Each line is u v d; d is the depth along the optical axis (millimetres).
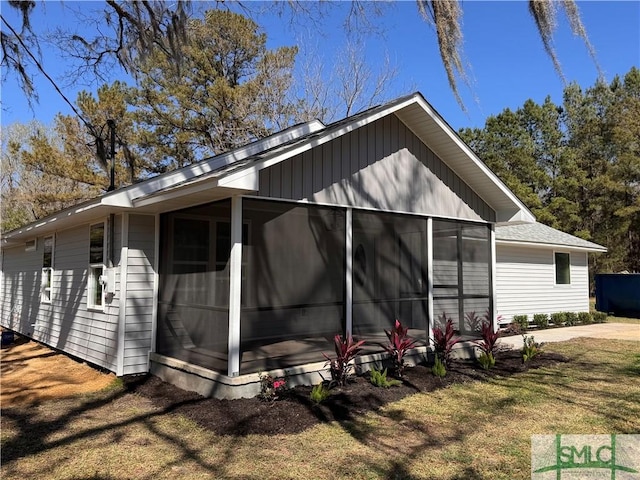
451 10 4742
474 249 8430
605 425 4543
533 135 28641
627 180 22141
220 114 17266
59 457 3812
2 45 5836
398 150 7090
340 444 4008
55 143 19234
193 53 15789
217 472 3490
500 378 6469
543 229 15383
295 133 8859
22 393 5812
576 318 13492
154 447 3979
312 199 5945
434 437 4207
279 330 6410
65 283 8578
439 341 7031
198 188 4969
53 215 7773
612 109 22641
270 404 4871
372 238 7664
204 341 5660
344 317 6270
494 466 3604
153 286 6633
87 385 6121
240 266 5184
